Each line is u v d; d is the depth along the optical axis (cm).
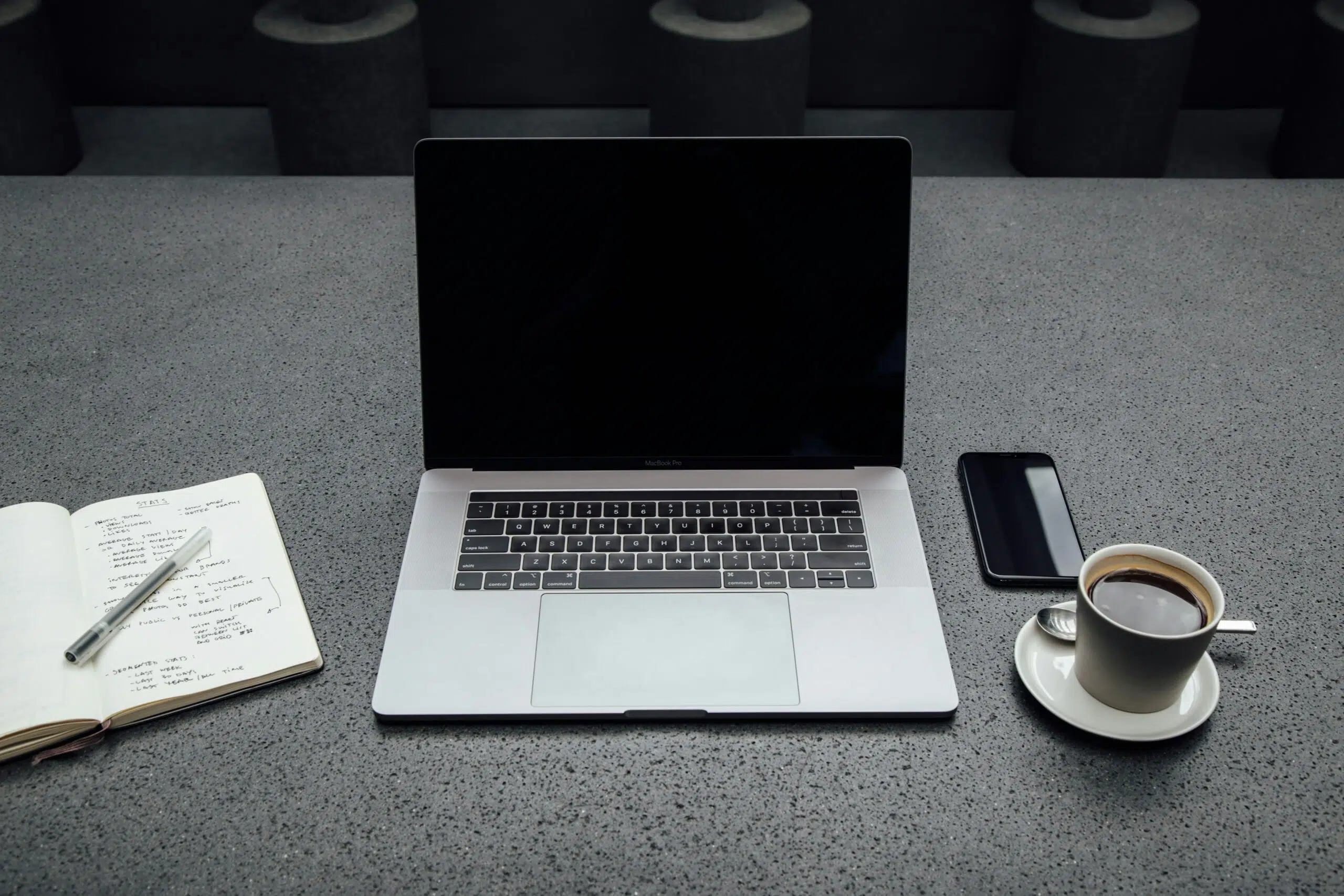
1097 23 305
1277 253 124
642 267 86
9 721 69
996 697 74
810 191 85
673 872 64
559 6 363
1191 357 108
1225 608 80
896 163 84
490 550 82
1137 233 127
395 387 104
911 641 76
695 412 87
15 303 116
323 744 71
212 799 68
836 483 87
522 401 87
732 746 71
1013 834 66
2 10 303
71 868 64
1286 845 65
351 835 66
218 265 122
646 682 73
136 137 358
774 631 76
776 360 87
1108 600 70
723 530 83
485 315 86
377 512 89
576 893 63
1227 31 361
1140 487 92
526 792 68
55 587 79
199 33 366
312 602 81
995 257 123
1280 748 71
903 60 373
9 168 315
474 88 381
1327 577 83
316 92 296
